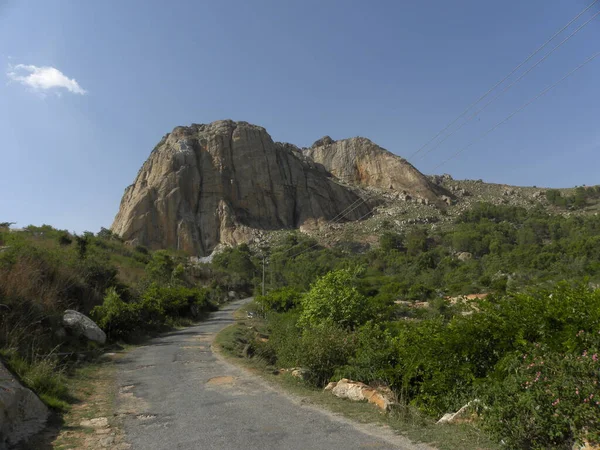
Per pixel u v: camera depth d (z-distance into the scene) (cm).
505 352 597
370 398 696
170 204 11412
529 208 14338
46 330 1210
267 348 1345
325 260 8088
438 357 681
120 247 5231
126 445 521
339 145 17788
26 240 2186
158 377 983
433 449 464
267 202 12900
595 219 10881
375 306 1428
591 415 382
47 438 543
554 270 5897
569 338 473
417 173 15650
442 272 7362
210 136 13375
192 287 4794
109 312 1639
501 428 448
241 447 498
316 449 482
